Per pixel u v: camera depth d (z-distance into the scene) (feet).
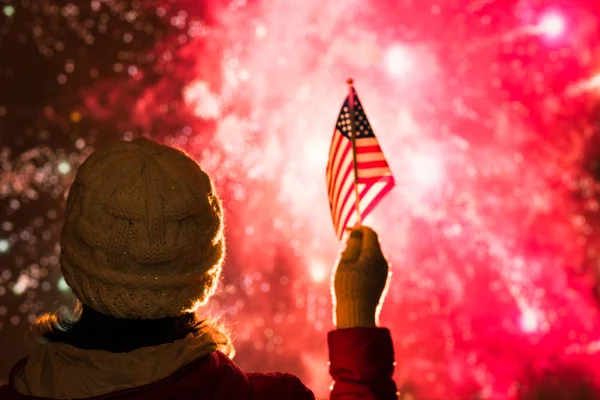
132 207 4.23
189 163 4.51
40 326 4.60
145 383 4.27
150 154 4.42
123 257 4.23
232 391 4.42
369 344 4.69
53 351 4.42
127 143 4.49
